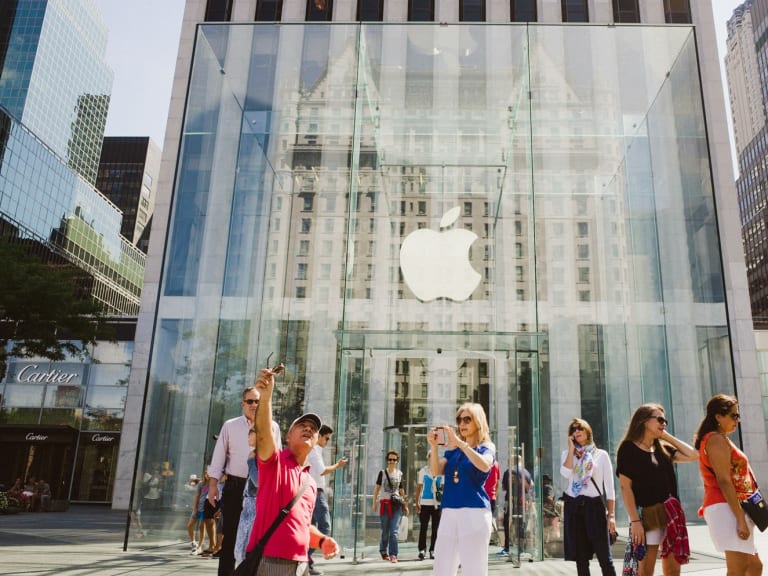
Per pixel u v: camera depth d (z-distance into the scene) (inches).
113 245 3265.3
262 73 486.9
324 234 470.0
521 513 348.2
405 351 409.1
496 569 316.5
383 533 354.6
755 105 5930.1
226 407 435.8
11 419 1257.4
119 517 762.2
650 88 451.2
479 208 465.7
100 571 279.3
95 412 1275.8
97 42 3991.1
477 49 487.2
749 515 183.5
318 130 482.0
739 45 6338.6
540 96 476.1
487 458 183.9
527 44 480.7
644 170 446.0
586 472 236.5
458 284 450.0
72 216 2861.7
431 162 472.4
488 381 428.1
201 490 374.3
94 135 3944.4
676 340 414.9
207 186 457.4
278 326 459.2
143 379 896.3
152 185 4404.5
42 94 3393.2
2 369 852.0
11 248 866.8
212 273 448.1
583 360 448.8
